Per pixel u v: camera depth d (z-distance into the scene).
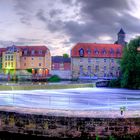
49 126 22.97
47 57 109.69
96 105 29.80
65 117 22.69
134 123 22.41
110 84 71.56
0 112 24.31
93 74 97.94
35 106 27.78
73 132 22.58
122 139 22.30
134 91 55.12
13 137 23.78
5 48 113.00
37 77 90.75
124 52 70.94
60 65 129.88
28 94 39.97
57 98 36.38
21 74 99.69
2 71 108.00
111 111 24.25
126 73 68.06
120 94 46.59
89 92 50.19
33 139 23.30
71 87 59.06
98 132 22.38
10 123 24.00
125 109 24.77
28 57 108.44
